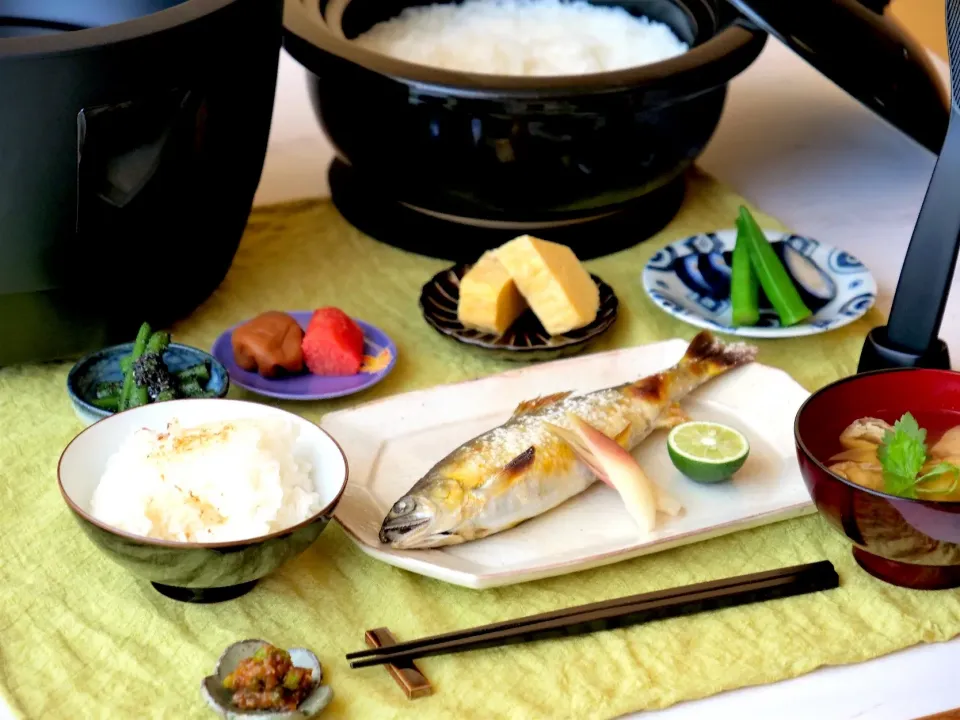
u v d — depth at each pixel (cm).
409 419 97
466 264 110
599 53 117
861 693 83
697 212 120
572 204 110
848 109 136
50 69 89
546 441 90
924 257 95
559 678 82
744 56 109
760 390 99
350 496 91
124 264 98
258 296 110
